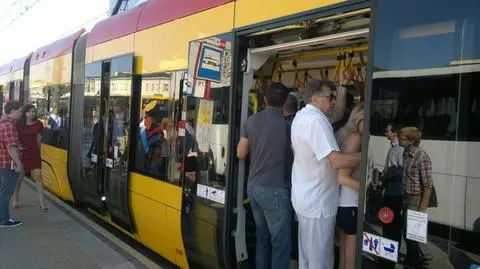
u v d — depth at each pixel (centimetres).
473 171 236
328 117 377
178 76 485
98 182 677
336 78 377
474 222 234
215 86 422
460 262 238
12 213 768
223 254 407
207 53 434
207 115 433
